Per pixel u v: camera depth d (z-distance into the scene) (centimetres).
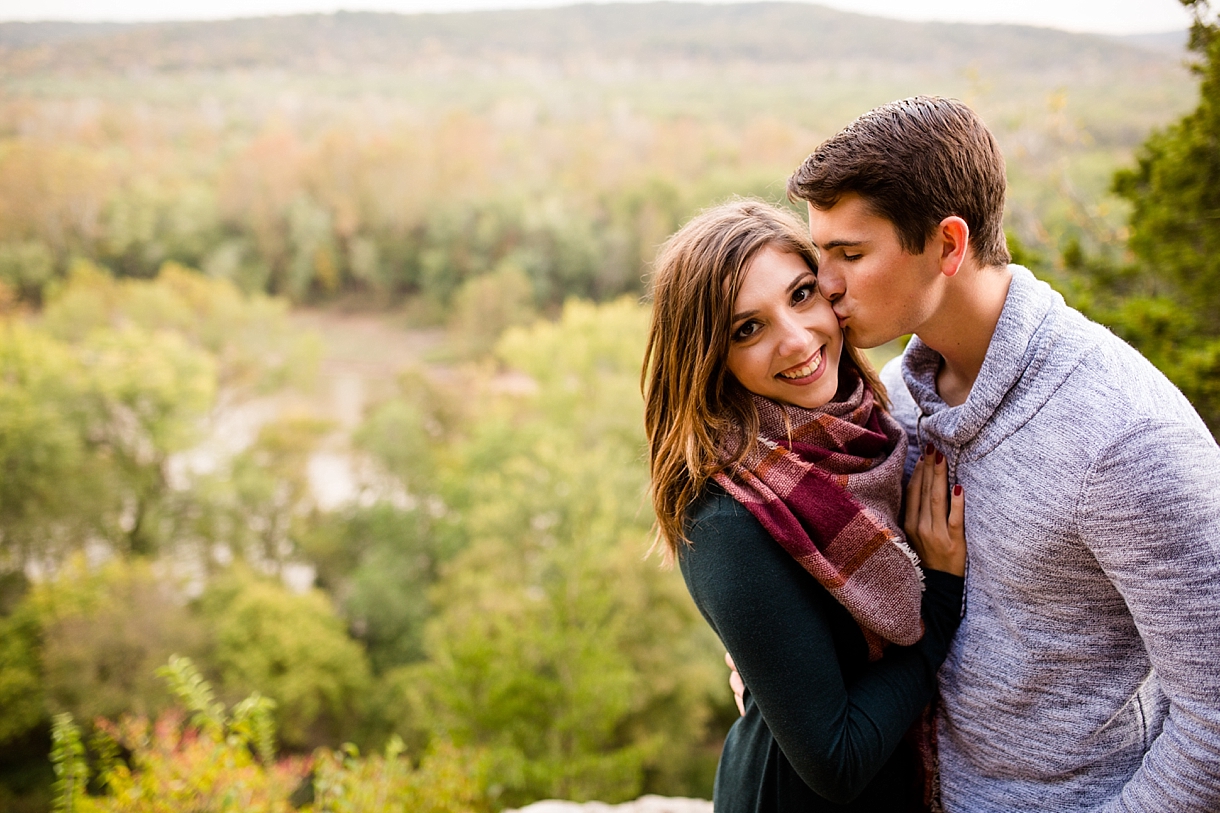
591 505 1612
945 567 125
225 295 3067
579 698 893
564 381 2323
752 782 131
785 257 118
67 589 1616
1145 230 429
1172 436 98
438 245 4600
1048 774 117
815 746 108
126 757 784
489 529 1705
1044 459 107
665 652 1301
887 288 113
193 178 5191
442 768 477
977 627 121
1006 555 114
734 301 116
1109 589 108
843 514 113
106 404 2252
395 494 2292
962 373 126
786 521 111
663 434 130
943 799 129
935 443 125
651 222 4331
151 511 2191
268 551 2178
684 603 1382
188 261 4716
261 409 3269
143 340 2408
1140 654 112
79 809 322
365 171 4775
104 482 2145
